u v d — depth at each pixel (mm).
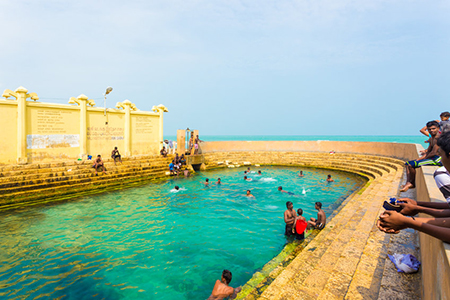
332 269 5188
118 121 19344
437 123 6000
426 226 1974
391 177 15039
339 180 19109
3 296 5797
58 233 9359
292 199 13922
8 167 13461
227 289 5355
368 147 25172
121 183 16969
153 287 6137
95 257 7613
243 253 7773
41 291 5988
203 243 8523
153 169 19781
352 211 9328
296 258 6195
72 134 16484
